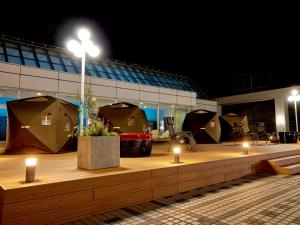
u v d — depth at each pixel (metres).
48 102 9.27
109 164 4.86
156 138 17.95
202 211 4.00
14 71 13.16
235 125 16.27
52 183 3.42
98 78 16.47
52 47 18.39
